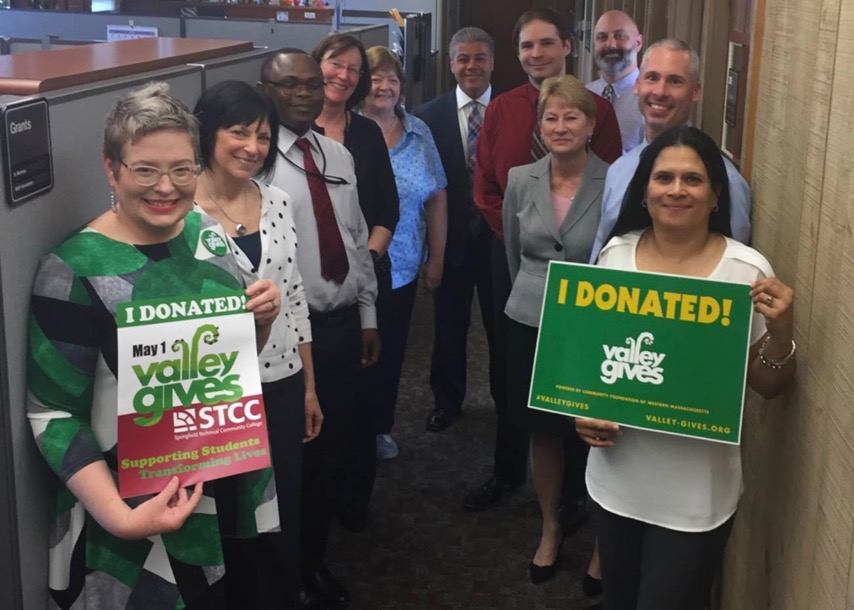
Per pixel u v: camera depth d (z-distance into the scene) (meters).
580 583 2.94
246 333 1.68
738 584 2.31
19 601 1.57
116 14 5.41
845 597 1.43
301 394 2.23
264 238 2.12
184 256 1.68
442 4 9.41
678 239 1.93
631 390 1.89
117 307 1.58
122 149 1.55
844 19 1.54
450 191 3.80
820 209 1.65
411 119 3.57
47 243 1.61
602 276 1.90
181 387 1.62
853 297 1.45
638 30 3.87
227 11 7.13
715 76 2.81
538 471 2.91
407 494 3.49
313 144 2.52
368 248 2.88
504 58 10.03
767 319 1.76
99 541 1.63
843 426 1.48
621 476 1.98
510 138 3.18
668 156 1.88
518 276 2.83
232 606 2.16
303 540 2.69
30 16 5.54
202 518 1.69
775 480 1.95
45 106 1.58
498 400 3.31
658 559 1.94
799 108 1.83
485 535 3.21
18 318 1.52
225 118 2.02
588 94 2.71
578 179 2.76
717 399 1.84
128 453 1.59
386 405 3.70
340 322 2.58
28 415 1.58
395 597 2.84
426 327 5.59
